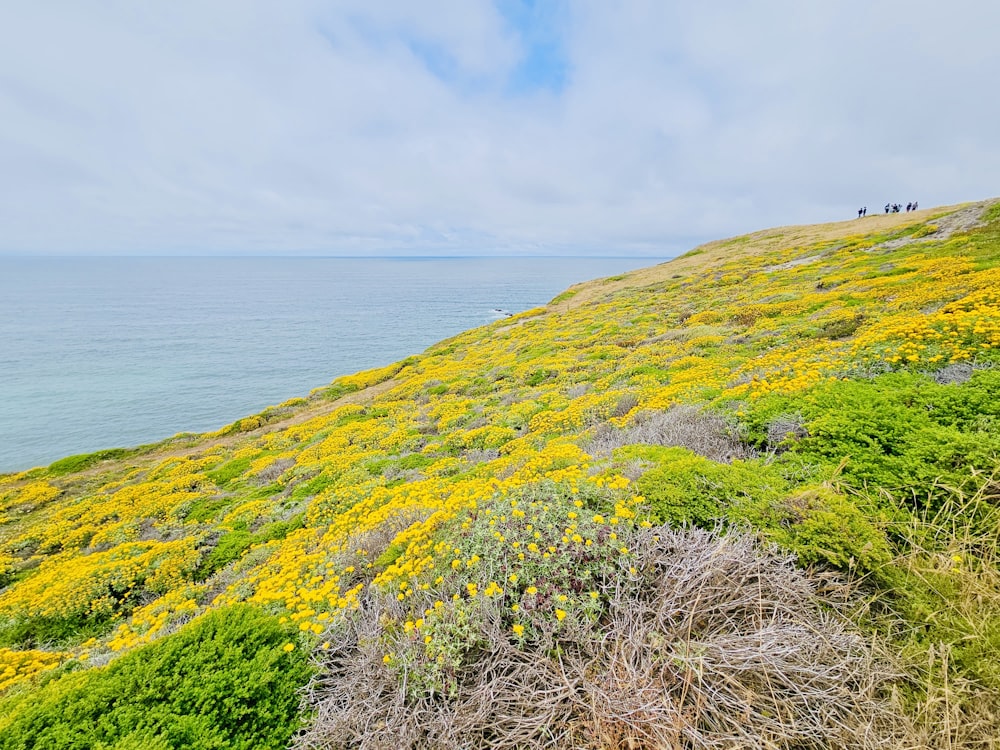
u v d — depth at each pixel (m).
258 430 25.52
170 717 2.82
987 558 2.91
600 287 46.12
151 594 7.59
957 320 6.80
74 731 2.79
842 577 2.97
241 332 85.06
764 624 2.65
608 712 2.29
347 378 32.62
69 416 40.47
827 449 4.53
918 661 2.41
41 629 6.95
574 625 2.73
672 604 2.79
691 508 3.86
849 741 2.16
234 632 3.48
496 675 2.65
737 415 6.21
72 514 14.85
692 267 40.88
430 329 87.00
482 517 4.31
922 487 3.57
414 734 2.48
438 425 15.30
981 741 2.07
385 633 3.22
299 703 2.98
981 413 4.34
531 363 21.11
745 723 2.24
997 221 20.52
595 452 6.76
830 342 9.69
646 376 12.82
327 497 10.05
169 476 18.03
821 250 30.39
